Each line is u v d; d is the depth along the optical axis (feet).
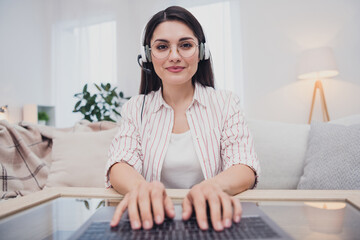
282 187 4.01
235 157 2.60
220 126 3.15
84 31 12.01
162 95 3.43
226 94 3.40
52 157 4.58
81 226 1.34
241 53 10.07
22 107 11.24
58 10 12.36
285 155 4.13
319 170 3.47
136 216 1.37
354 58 8.77
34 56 11.91
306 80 9.29
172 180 3.16
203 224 1.30
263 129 4.41
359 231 1.26
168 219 1.44
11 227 1.43
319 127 3.98
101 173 4.36
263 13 9.73
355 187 3.09
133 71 11.48
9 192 4.04
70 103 12.25
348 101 8.84
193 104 3.29
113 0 11.73
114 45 11.69
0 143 4.46
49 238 1.28
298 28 9.36
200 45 2.81
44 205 1.78
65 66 12.35
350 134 3.46
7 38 10.72
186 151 3.11
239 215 1.38
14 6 11.05
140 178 2.17
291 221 1.40
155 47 2.73
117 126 5.27
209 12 10.35
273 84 9.65
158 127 3.23
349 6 8.81
